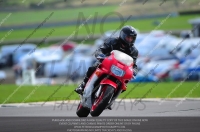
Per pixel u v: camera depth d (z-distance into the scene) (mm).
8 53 123750
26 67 91812
